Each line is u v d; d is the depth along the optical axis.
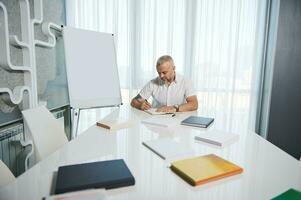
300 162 0.92
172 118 1.62
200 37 2.76
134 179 0.73
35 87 1.81
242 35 2.77
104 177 0.73
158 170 0.83
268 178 0.78
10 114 1.60
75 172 0.76
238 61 2.81
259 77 2.81
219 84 2.84
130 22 2.73
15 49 1.64
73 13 2.69
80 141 1.14
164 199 0.66
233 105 2.87
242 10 2.74
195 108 2.00
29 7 1.77
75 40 2.23
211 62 2.80
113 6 2.70
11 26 1.59
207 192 0.69
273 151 1.03
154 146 1.05
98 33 2.43
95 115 2.85
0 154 1.52
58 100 2.39
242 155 0.98
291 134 2.75
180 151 0.99
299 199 0.64
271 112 2.73
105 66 2.45
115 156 0.96
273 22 2.66
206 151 1.02
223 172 0.78
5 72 1.53
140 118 1.64
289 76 2.66
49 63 2.19
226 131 1.32
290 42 2.61
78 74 2.23
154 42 2.74
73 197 0.63
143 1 2.70
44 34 2.05
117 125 1.37
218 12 2.73
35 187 0.71
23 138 1.73
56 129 1.50
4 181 0.93
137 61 2.79
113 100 2.49
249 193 0.69
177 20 2.74
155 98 2.31
